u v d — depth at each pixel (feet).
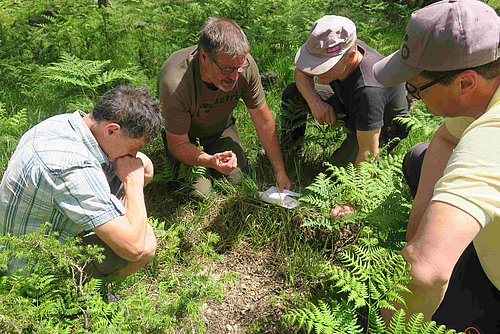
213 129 12.16
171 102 10.66
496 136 5.35
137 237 7.84
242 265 10.24
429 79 5.96
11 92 15.81
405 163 9.64
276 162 11.76
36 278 6.77
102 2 24.38
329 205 9.84
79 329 6.32
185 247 10.43
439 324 7.12
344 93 10.94
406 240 8.38
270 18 20.79
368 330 6.79
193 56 10.80
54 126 7.73
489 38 5.57
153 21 22.56
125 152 8.04
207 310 9.12
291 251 10.34
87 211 7.39
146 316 6.89
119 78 15.30
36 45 19.51
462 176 5.29
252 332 8.62
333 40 10.09
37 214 7.59
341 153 11.85
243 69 10.61
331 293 8.86
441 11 5.71
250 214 10.80
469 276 7.07
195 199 11.50
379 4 23.08
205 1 22.31
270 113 11.77
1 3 25.88
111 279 8.12
